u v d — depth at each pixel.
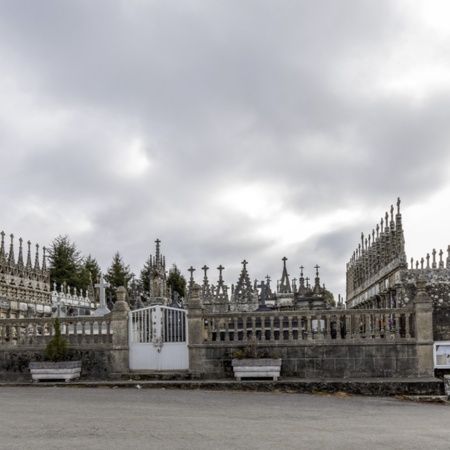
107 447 10.35
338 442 11.34
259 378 21.61
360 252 46.34
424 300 22.06
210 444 10.84
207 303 47.38
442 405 18.47
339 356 22.17
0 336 23.86
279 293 52.88
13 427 12.23
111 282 102.62
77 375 22.75
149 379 22.45
